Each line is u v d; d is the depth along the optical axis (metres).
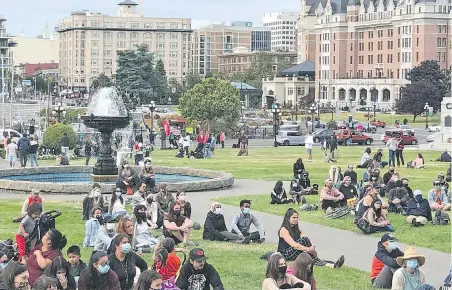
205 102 124.69
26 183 44.09
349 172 44.28
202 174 53.47
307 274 17.97
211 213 29.94
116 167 50.38
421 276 20.20
